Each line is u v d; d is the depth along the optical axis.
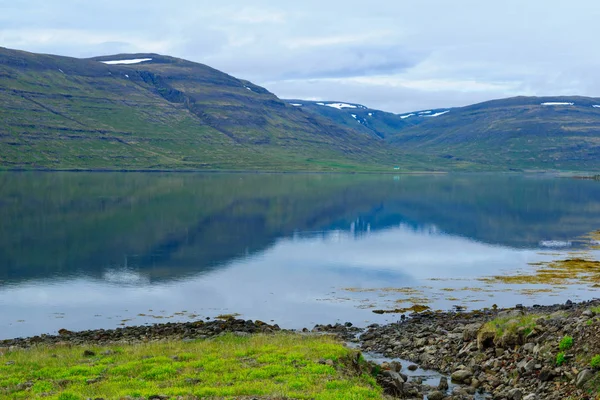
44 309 52.53
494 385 29.03
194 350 32.28
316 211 149.25
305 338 36.91
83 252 85.62
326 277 67.56
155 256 82.69
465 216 140.88
